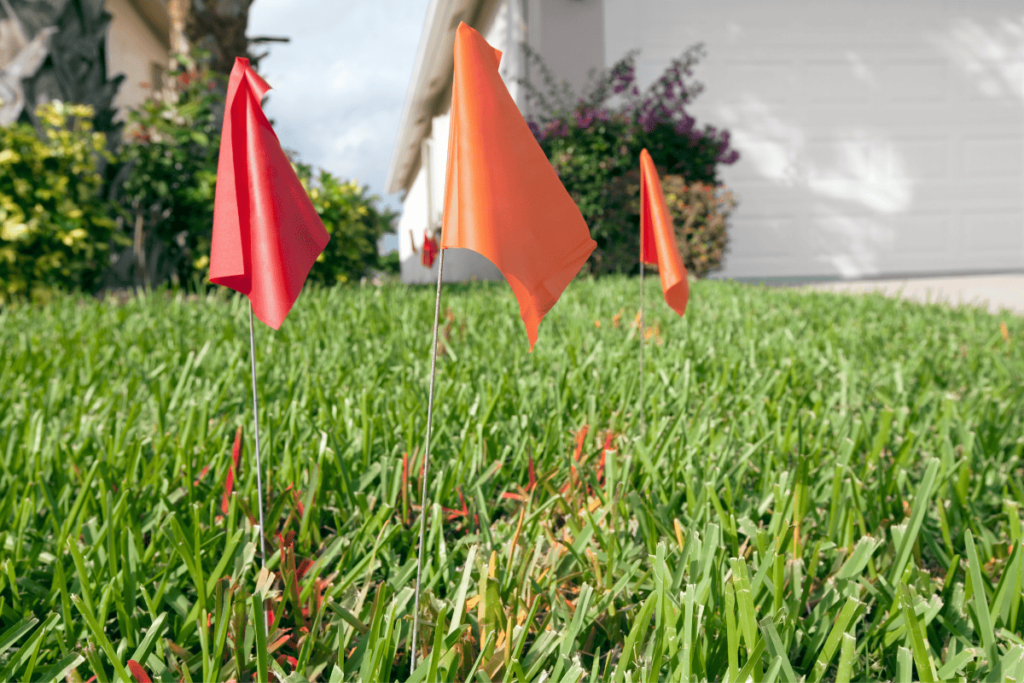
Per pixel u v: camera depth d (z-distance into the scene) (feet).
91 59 18.97
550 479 5.14
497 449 5.84
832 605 3.49
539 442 6.00
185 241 18.92
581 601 3.32
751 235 31.01
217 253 3.37
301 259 3.37
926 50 30.89
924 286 24.66
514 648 3.10
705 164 27.32
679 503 4.85
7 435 5.76
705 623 3.26
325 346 10.46
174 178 17.62
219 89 20.38
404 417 6.35
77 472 4.95
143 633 3.49
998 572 3.98
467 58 2.77
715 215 26.84
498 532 4.51
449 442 5.97
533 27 27.27
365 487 5.11
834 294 18.70
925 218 31.53
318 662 3.27
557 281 2.84
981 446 5.95
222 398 6.95
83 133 17.12
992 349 10.36
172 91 20.84
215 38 20.33
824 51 30.53
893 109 31.04
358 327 12.10
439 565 3.89
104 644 2.95
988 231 31.78
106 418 6.64
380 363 8.71
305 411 6.68
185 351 9.66
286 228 3.34
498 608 3.30
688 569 3.72
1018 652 2.89
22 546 4.03
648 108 26.84
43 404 6.83
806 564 4.15
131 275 19.44
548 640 3.14
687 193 26.25
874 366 9.41
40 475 4.72
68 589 3.78
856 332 11.70
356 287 21.99
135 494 4.56
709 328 12.21
